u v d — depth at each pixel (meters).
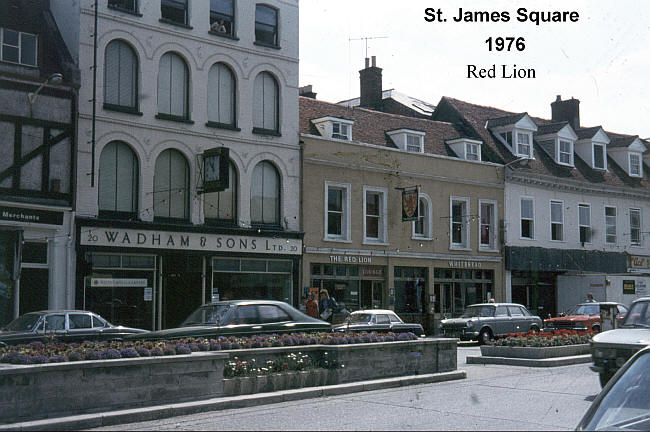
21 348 11.02
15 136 20.88
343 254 28.94
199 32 25.52
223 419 9.98
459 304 33.44
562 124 39.53
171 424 9.61
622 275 38.44
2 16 20.98
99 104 22.89
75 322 17.75
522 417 10.18
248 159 26.47
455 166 33.53
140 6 24.11
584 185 38.84
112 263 22.84
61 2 23.70
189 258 24.50
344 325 22.14
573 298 37.53
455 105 39.12
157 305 23.77
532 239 36.41
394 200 31.03
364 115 33.28
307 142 28.23
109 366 9.98
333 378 12.95
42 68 21.75
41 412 9.28
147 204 23.75
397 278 31.06
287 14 28.20
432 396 12.21
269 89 27.58
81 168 22.31
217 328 14.85
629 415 5.39
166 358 10.60
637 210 42.28
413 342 14.45
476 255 33.97
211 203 25.58
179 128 24.73
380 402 11.52
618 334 12.56
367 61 40.59
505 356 18.12
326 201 28.69
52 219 21.45
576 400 11.79
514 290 36.12
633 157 43.69
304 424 9.58
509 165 35.56
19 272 20.58
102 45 23.08
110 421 9.54
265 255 26.55
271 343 13.11
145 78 24.06
